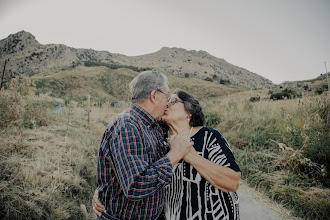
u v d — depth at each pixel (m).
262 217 2.54
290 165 3.52
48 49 150.88
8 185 2.23
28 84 5.58
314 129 4.12
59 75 98.50
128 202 1.14
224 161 1.19
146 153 1.13
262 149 4.34
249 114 6.50
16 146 3.33
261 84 190.38
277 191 3.02
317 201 2.65
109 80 105.19
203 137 1.32
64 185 2.69
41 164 2.95
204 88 103.12
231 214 1.26
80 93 85.19
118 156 1.04
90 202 2.78
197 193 1.26
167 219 1.41
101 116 8.50
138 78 1.28
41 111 5.54
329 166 3.26
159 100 1.27
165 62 188.00
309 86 44.88
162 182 1.03
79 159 3.58
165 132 1.58
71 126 5.79
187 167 1.29
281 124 5.07
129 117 1.16
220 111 7.56
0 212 1.91
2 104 4.58
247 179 3.56
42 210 2.13
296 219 2.51
